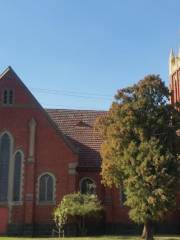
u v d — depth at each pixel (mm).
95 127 45812
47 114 52531
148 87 44000
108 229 51719
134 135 43344
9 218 49656
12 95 52531
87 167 53656
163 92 44188
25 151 51250
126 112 43406
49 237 47312
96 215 48125
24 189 50375
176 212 52719
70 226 49094
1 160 50875
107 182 44250
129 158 42094
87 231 50875
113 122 44219
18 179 50625
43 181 50938
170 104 44375
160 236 48406
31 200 49938
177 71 64938
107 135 44344
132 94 44375
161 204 40969
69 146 51938
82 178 53469
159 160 41250
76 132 57500
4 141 51375
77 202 47875
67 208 47031
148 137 42938
